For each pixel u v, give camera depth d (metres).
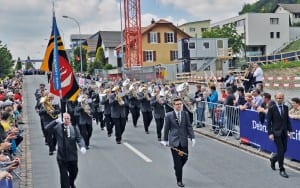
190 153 13.52
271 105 10.25
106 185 10.11
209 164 11.92
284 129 10.20
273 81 29.30
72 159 9.16
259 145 13.17
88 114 14.86
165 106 16.03
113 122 16.27
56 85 9.62
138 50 61.25
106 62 78.50
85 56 76.62
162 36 65.06
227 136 15.66
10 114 13.34
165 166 11.88
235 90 20.06
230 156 12.89
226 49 55.41
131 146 15.04
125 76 45.09
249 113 13.72
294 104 11.41
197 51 54.19
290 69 41.81
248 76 20.38
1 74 69.00
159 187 9.79
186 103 16.09
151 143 15.60
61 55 10.45
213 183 9.98
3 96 18.25
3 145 8.88
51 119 14.52
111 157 13.30
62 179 9.07
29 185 10.46
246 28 81.69
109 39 80.62
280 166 10.34
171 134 9.74
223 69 55.00
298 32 83.50
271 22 81.94
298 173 10.62
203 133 17.16
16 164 7.57
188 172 11.09
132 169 11.64
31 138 18.00
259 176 10.43
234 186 9.67
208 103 17.73
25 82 63.00
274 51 78.81
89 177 10.90
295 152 11.38
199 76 46.06
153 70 48.75
